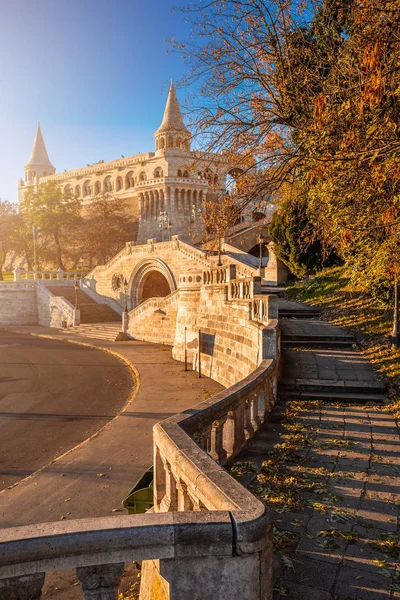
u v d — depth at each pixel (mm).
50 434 15086
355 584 4043
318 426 8805
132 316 39094
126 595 5328
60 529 2605
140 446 12906
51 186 81062
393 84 7730
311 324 18906
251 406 8445
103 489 10156
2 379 24094
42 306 56281
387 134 8438
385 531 4953
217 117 10430
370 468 6734
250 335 16500
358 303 20000
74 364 28188
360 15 7730
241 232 47125
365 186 9398
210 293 22609
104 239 79625
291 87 9766
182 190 74812
